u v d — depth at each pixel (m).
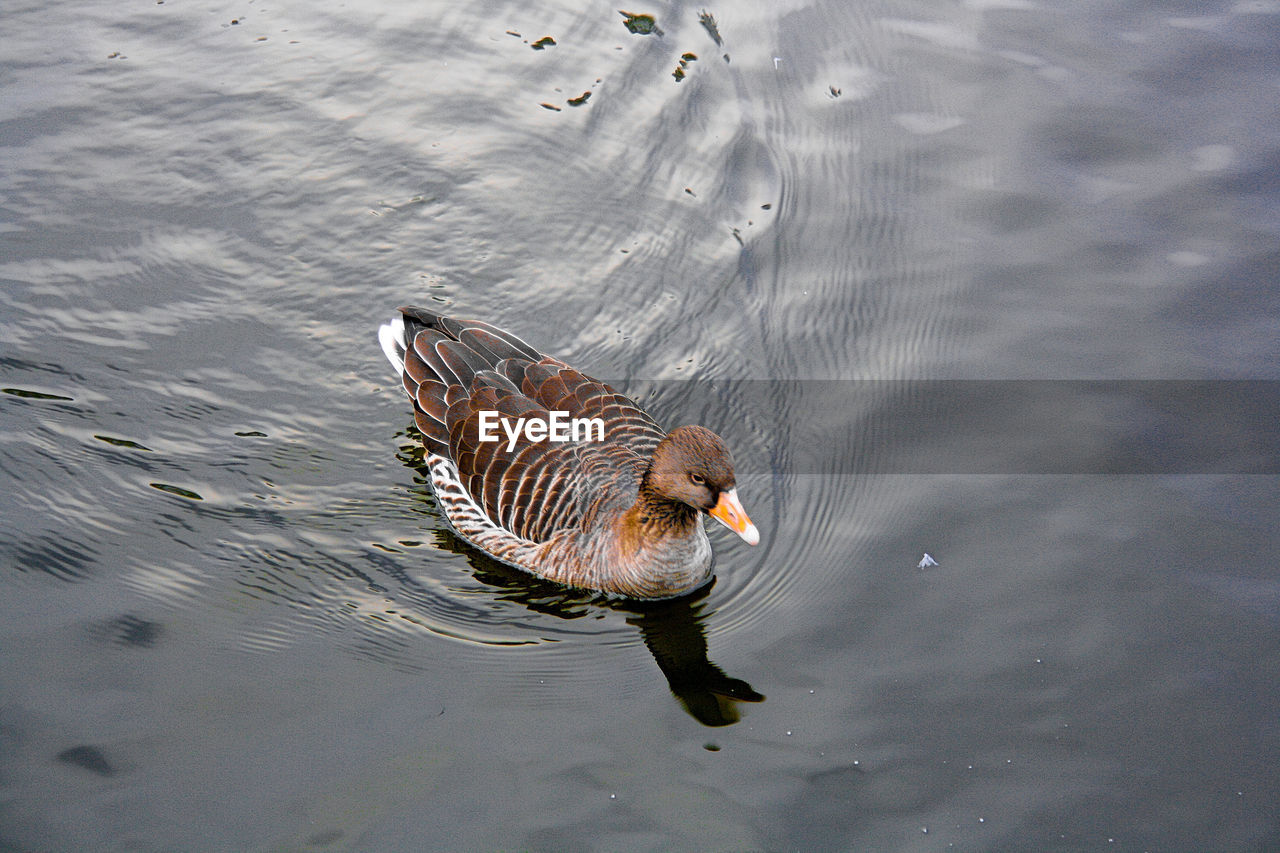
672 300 4.54
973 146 4.70
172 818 3.93
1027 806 3.96
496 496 4.23
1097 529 4.20
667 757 4.02
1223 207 4.59
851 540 4.23
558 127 4.78
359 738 4.02
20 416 4.34
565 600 4.21
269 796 3.96
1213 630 4.09
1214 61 4.81
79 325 4.46
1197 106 4.74
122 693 4.05
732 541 4.27
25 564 4.17
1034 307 4.48
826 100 4.79
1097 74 4.80
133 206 4.63
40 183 4.64
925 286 4.52
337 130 4.76
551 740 4.03
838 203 4.64
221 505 4.27
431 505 4.30
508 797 3.97
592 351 4.48
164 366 4.43
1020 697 4.05
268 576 4.20
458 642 4.14
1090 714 4.03
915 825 3.95
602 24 4.93
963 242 4.57
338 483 4.32
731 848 3.93
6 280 4.50
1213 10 4.93
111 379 4.40
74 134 4.72
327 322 4.51
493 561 4.25
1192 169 4.64
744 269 4.57
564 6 4.95
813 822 3.95
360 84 4.83
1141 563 4.16
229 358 4.45
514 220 4.65
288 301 4.53
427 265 4.59
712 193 4.68
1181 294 4.48
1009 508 4.24
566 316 4.52
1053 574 4.16
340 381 4.44
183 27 4.91
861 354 4.45
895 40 4.89
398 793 3.97
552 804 3.97
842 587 4.18
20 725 4.00
